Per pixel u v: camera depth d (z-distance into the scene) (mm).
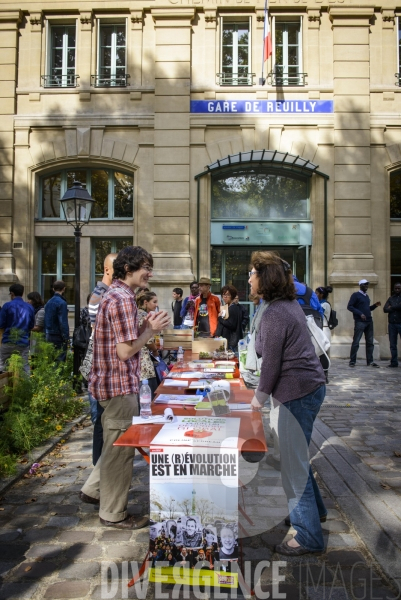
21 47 13930
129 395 3377
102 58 13984
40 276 14031
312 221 13391
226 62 13750
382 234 13312
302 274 13578
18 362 5711
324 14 13531
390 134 13453
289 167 13320
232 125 13406
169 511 2613
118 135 13656
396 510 3604
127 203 13969
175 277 13023
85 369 3994
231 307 7840
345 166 13266
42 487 4234
